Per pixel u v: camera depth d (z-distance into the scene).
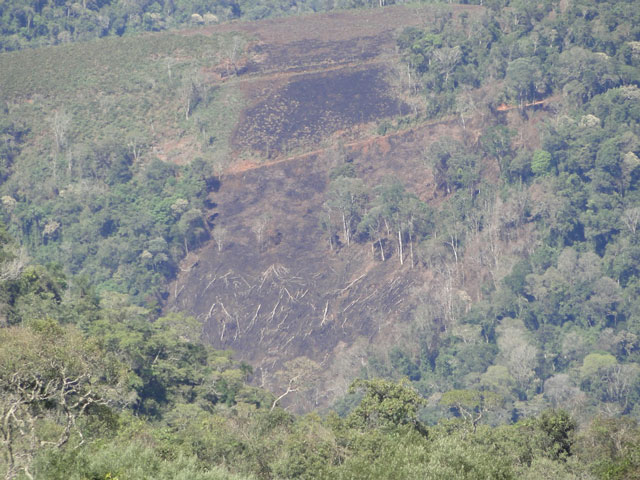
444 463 54.94
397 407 87.19
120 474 53.88
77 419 74.25
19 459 60.75
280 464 79.69
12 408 64.12
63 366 72.81
